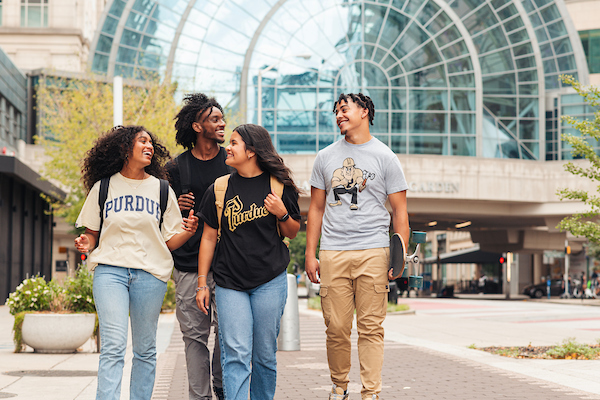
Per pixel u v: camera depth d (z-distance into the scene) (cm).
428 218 4291
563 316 2255
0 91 3391
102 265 459
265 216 461
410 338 1377
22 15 5934
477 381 762
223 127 539
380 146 532
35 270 3425
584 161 3922
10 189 2889
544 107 4156
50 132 3400
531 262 5875
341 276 521
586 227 1106
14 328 1031
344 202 524
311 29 4088
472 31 4128
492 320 2038
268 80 4041
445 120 4106
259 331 466
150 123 2775
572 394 668
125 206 461
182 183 538
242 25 4088
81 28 5947
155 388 714
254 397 482
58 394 648
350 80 4062
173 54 4062
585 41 5291
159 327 1695
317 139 3997
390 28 4109
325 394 680
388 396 661
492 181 3819
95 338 1063
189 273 523
